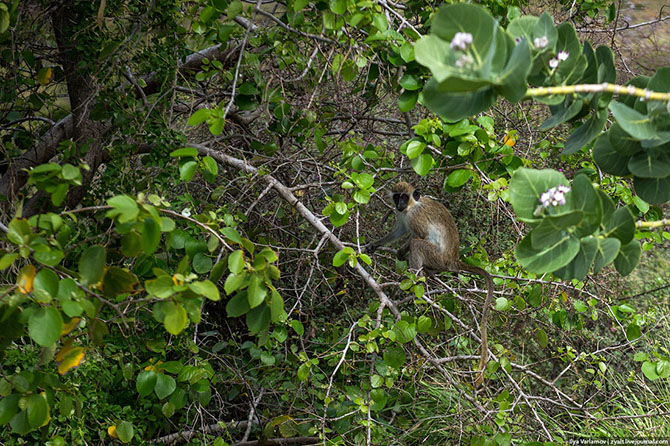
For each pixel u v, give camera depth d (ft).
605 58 7.07
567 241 6.27
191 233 14.07
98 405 14.35
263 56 15.21
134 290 8.36
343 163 15.35
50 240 7.79
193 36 15.47
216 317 20.94
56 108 19.08
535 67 6.68
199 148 15.84
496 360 14.55
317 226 14.71
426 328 13.29
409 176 22.74
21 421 8.93
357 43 12.85
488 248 22.07
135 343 13.79
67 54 17.12
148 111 15.39
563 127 21.67
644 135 6.42
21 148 16.67
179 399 13.05
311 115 14.96
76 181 8.07
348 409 15.35
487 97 5.89
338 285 21.34
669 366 13.23
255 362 19.42
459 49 5.50
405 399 17.17
